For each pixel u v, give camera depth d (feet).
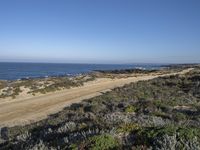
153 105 65.10
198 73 172.76
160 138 24.38
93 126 33.09
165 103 68.80
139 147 23.63
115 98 90.63
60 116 65.36
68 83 163.63
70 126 35.60
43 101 112.88
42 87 145.59
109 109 68.28
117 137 26.32
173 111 59.11
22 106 102.99
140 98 89.04
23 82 159.43
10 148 34.42
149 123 33.71
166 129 25.82
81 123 36.86
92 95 127.75
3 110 96.63
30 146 29.43
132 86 127.85
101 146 24.36
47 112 91.86
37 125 53.42
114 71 328.90
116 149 24.31
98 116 45.14
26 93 129.29
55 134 34.24
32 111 94.38
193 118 49.52
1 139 43.91
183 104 71.05
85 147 24.45
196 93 97.86
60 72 546.26
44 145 28.22
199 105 70.59
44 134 35.83
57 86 150.92
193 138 23.81
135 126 29.25
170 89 112.98
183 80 135.54
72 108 84.07
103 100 88.12
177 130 25.64
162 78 155.84
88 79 193.67
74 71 604.49
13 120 81.87
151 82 139.33
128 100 82.53
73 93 134.72
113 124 32.42
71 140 27.73
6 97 119.03
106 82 186.80
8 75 412.16
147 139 25.17
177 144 23.17
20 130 51.01
